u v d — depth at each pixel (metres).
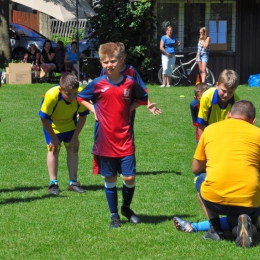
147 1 33.75
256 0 34.59
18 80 32.72
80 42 40.88
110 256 8.80
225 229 9.77
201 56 32.28
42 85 31.88
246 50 35.09
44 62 35.00
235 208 9.16
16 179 13.98
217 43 35.00
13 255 8.89
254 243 9.26
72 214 11.04
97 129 10.14
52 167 12.67
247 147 9.27
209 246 9.15
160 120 21.77
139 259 8.65
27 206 11.59
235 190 9.09
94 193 12.73
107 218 10.78
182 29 34.81
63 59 35.75
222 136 9.41
